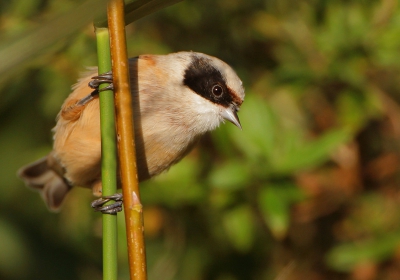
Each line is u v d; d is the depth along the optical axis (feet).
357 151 34.53
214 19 36.96
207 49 36.94
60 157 26.99
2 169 34.35
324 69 32.58
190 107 25.93
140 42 34.96
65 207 33.76
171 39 36.96
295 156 29.22
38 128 34.50
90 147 24.82
